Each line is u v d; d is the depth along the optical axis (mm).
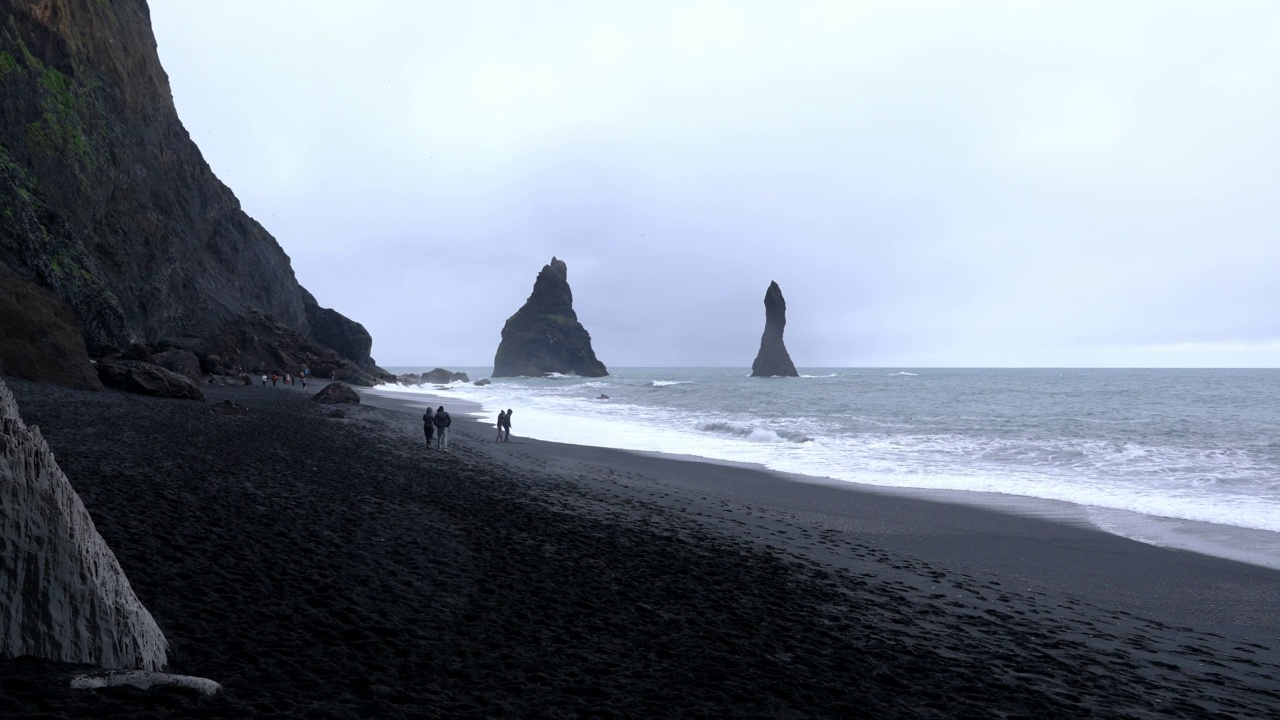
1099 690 6875
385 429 31938
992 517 16469
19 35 51312
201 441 19266
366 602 7320
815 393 75188
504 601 8109
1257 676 7566
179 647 5422
